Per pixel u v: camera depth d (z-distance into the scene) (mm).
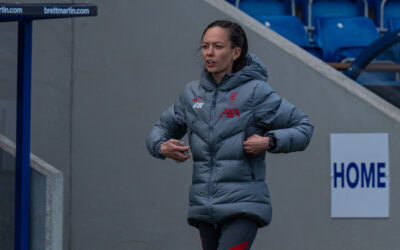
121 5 17469
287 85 16688
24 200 13188
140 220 17422
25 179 13180
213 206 10484
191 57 17281
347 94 16469
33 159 13609
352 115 16469
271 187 16766
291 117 10828
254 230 10680
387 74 18328
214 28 10797
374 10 28891
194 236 17312
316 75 16562
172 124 11672
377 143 16375
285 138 10422
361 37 26844
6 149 13914
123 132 17469
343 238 16562
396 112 16453
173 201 17359
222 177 10523
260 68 10938
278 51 16703
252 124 10719
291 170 16719
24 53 13055
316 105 16594
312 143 16594
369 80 18531
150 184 17422
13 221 13766
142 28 17422
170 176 17359
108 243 17469
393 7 28969
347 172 16500
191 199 10891
